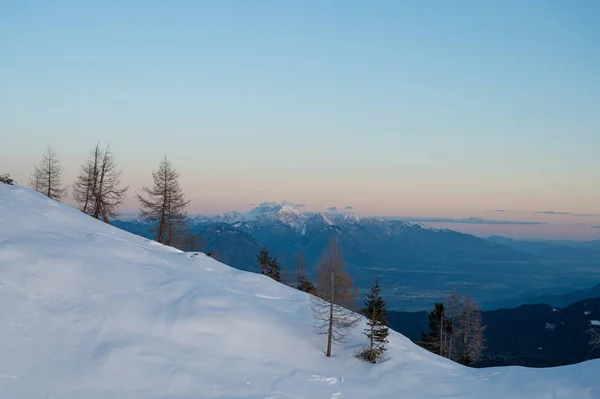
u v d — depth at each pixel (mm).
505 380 21250
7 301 17156
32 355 14938
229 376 17359
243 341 20438
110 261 23719
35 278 19109
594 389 18953
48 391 13508
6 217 24266
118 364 15781
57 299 18594
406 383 20297
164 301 21422
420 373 21750
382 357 23328
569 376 20547
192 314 20641
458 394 19500
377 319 23234
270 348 20891
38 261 20250
